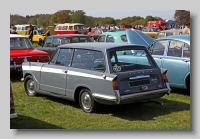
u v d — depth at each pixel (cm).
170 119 582
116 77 553
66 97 665
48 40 1262
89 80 600
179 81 749
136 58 653
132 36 1153
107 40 1220
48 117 607
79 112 634
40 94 789
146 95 588
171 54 772
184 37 769
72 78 640
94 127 545
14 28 1619
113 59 591
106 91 566
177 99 731
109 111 636
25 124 568
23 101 738
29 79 790
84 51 633
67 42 1200
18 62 999
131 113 623
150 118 589
